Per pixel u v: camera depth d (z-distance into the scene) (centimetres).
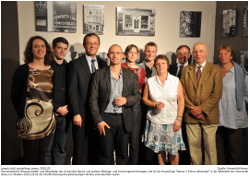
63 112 229
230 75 251
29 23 281
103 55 297
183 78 247
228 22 296
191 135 248
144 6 306
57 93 230
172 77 238
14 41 278
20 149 297
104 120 223
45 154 227
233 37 293
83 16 292
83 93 230
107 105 222
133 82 229
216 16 322
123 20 299
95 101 221
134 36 306
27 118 205
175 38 317
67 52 292
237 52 286
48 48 215
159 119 237
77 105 226
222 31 308
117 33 300
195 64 246
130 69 251
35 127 208
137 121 244
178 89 237
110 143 227
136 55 257
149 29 306
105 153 228
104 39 299
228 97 250
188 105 241
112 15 299
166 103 235
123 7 298
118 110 224
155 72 272
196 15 316
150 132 240
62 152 248
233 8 291
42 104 210
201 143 269
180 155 283
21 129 206
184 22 314
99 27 295
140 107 251
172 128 237
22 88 205
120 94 224
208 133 245
